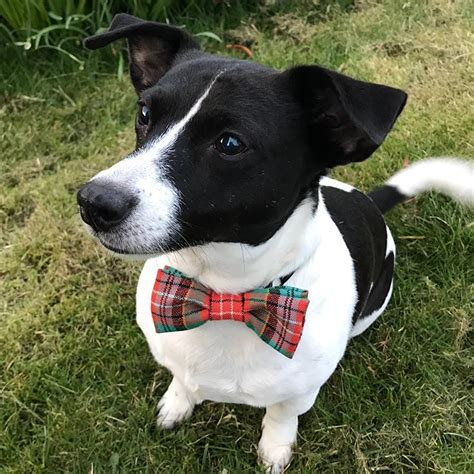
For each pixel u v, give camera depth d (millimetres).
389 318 505
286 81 308
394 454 437
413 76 666
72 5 677
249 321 339
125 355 483
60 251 543
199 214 300
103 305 507
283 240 325
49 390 467
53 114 657
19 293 523
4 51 695
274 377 362
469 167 506
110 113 655
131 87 673
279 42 716
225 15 745
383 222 460
